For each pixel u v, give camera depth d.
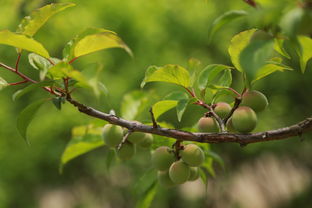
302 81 10.38
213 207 12.37
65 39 10.17
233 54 2.36
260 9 1.80
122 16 10.41
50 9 2.56
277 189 12.90
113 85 10.25
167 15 10.97
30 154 10.48
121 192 11.82
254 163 12.97
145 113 9.16
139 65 10.55
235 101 2.59
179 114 2.65
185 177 2.74
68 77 2.35
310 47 2.20
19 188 10.84
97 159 11.26
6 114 10.29
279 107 10.73
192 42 10.80
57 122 10.26
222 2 10.16
